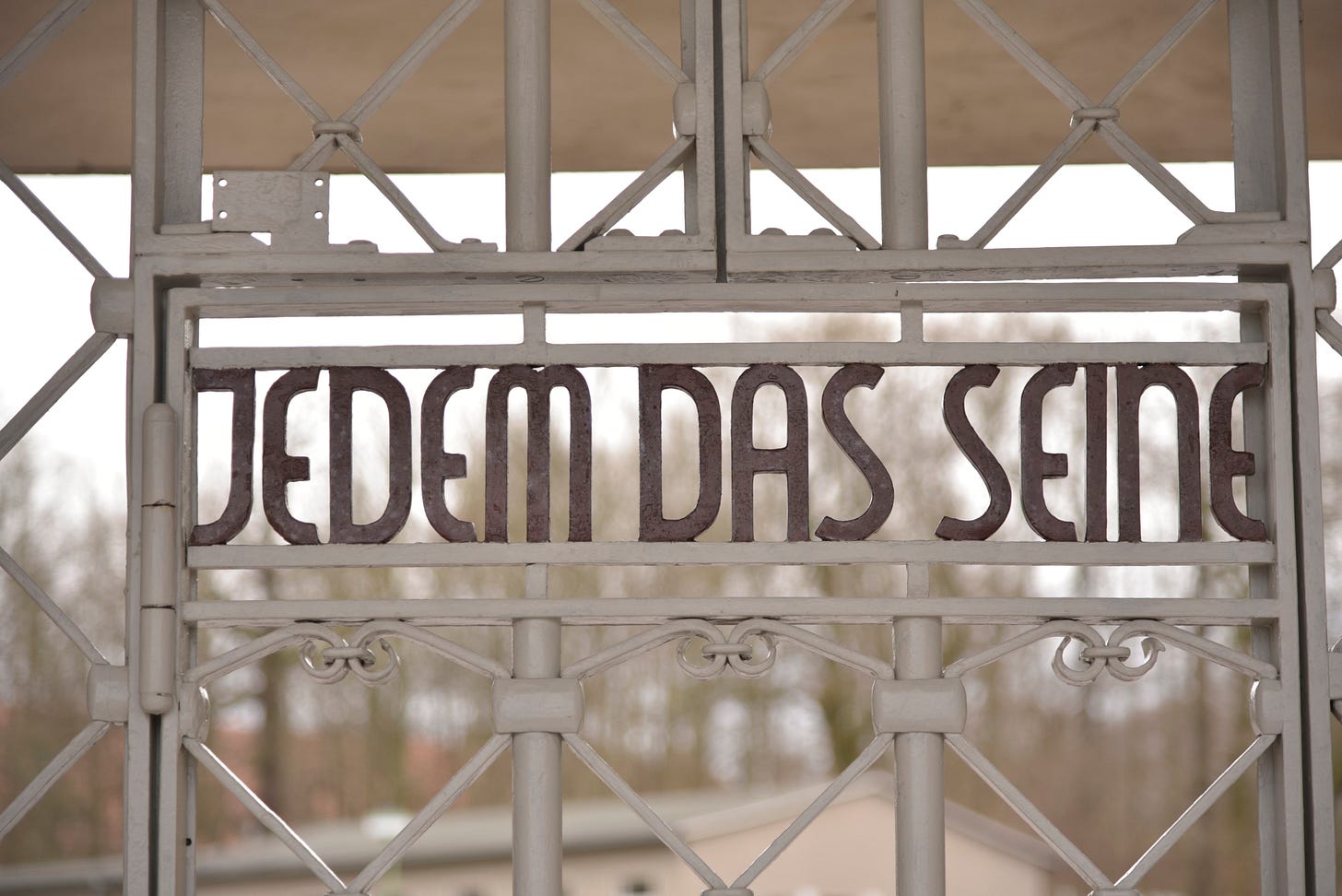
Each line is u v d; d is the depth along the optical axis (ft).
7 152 10.46
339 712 31.76
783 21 9.29
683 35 6.34
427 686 32.35
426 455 5.96
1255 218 6.10
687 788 33.19
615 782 5.71
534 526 5.94
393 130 10.81
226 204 6.10
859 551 5.84
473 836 31.17
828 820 32.50
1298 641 5.83
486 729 32.50
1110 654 5.79
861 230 6.11
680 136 6.16
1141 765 31.60
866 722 32.89
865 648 33.12
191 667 5.92
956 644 32.60
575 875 31.58
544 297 6.04
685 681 33.55
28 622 25.89
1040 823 5.67
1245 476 6.00
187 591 5.98
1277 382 5.97
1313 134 10.03
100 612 26.20
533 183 6.22
